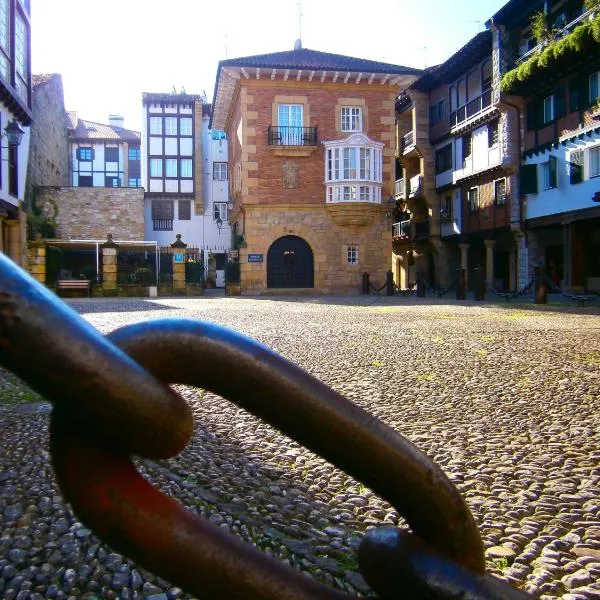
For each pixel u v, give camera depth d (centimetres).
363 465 72
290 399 69
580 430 485
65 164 4800
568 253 2522
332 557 271
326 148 3172
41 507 317
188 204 4884
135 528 61
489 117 2978
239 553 66
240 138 3281
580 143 2420
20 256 2562
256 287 3172
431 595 71
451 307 1970
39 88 3856
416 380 691
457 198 3453
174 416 58
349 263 3238
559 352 902
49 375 52
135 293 3141
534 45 2712
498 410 553
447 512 74
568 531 303
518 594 73
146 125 4816
